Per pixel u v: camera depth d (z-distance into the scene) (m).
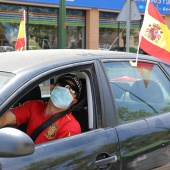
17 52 3.13
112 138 2.64
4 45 12.73
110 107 2.78
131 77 3.11
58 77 2.82
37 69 2.49
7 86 2.32
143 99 3.14
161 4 17.33
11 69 2.53
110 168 2.56
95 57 2.88
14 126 2.91
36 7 13.29
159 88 3.35
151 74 3.34
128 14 9.03
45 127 2.77
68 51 3.12
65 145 2.41
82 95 2.87
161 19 3.45
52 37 13.85
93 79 2.77
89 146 2.50
